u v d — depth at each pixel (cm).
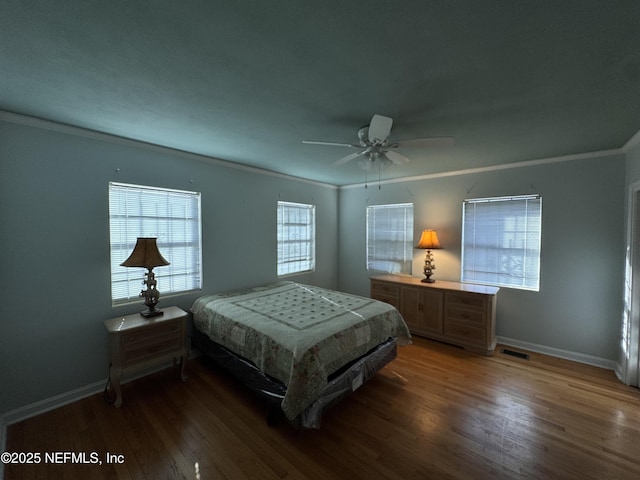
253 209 389
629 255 266
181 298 318
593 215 300
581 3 103
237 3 105
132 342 238
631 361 260
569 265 315
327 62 143
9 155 211
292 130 240
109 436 198
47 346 229
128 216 278
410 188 439
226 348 263
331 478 164
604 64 141
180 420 216
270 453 183
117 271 272
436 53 134
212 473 168
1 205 208
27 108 201
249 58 141
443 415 220
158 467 172
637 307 256
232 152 310
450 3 104
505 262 358
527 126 225
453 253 397
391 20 114
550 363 307
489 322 325
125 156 268
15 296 215
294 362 192
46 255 228
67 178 237
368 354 255
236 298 318
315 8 108
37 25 116
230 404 237
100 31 121
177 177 307
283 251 440
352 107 195
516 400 238
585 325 307
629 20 110
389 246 471
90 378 251
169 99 186
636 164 255
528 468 169
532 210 338
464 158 326
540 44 126
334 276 532
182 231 320
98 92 178
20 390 217
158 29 120
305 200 468
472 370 291
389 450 185
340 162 269
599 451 182
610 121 214
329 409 212
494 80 158
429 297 369
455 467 171
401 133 241
